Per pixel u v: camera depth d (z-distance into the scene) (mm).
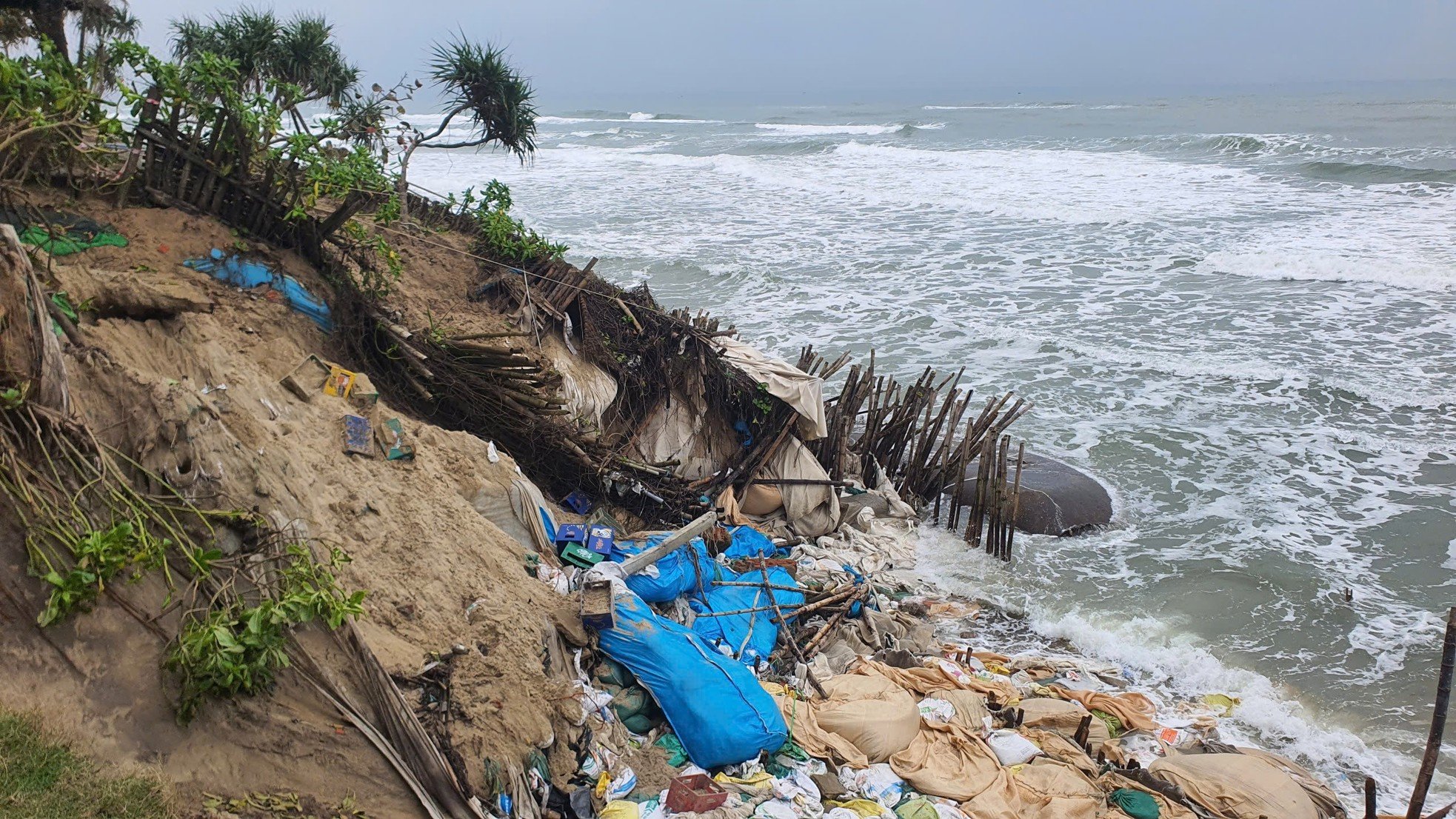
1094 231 28703
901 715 7930
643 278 24906
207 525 5812
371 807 5570
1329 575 11492
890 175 41781
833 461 13016
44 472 5445
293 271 8953
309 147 9070
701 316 13078
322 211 10516
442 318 10742
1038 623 10633
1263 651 10172
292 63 14516
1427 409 15883
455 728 6172
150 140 8547
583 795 6465
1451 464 14141
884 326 20734
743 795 6965
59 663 5172
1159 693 9516
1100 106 94125
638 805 6652
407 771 5711
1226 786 7617
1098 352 18719
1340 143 43844
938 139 58312
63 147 7938
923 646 9883
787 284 23781
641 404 11914
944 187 37750
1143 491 13742
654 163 49719
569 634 7539
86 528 5379
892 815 7074
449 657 6527
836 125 78312
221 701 5461
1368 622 10609
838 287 23703
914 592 11266
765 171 44562
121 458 5770
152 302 7547
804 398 11961
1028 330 20141
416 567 7004
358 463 7539
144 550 5449
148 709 5273
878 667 8984
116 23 12930
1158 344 19156
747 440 12273
